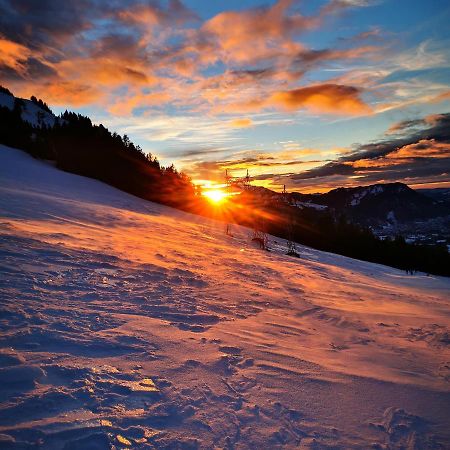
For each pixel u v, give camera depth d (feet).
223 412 9.16
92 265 22.43
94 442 7.41
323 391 10.84
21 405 8.17
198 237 53.36
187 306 18.11
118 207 69.72
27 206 41.55
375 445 8.57
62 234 30.09
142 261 26.53
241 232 85.15
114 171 114.32
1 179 61.41
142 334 13.35
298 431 8.80
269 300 22.53
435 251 126.00
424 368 13.80
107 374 10.07
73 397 8.76
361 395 10.87
